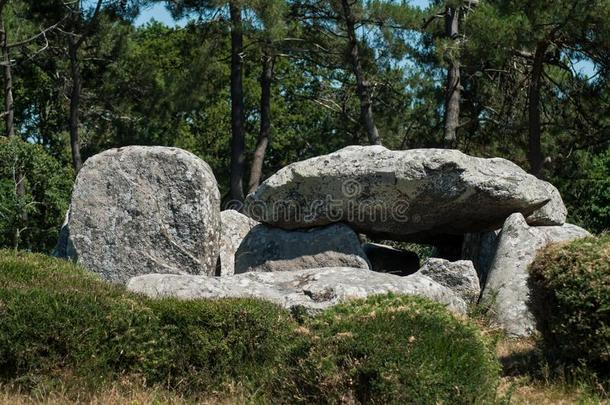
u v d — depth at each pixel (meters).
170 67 46.44
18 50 38.03
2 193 27.34
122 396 9.48
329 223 17.36
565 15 24.94
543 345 11.55
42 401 9.28
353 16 32.78
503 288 15.16
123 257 17.34
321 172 17.05
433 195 16.70
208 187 17.52
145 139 38.75
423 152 16.72
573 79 29.73
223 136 49.56
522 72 31.50
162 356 10.14
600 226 27.23
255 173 35.97
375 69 35.44
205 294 13.21
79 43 34.97
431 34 33.81
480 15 26.39
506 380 10.77
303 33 34.50
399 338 8.66
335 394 8.55
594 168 31.20
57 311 9.79
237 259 17.58
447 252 19.20
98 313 9.93
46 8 36.06
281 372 8.98
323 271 13.86
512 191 16.61
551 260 10.80
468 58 28.94
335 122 43.62
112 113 39.78
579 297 10.37
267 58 35.53
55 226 29.25
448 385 8.46
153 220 17.34
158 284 13.34
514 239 15.71
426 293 13.52
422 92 34.88
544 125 32.03
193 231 17.23
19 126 43.88
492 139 34.03
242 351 10.30
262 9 30.22
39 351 9.66
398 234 17.72
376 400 8.42
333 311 9.38
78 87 35.28
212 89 37.56
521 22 25.55
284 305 12.62
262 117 36.47
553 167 32.47
